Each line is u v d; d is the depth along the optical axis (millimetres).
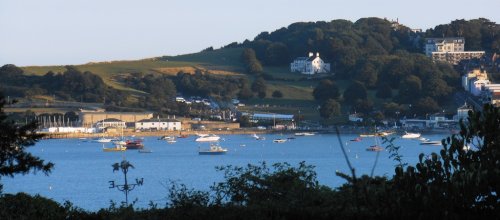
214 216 39344
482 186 34438
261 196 45156
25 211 45031
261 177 46594
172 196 45156
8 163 45500
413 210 35031
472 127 36469
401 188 35531
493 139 36125
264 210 39656
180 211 40312
